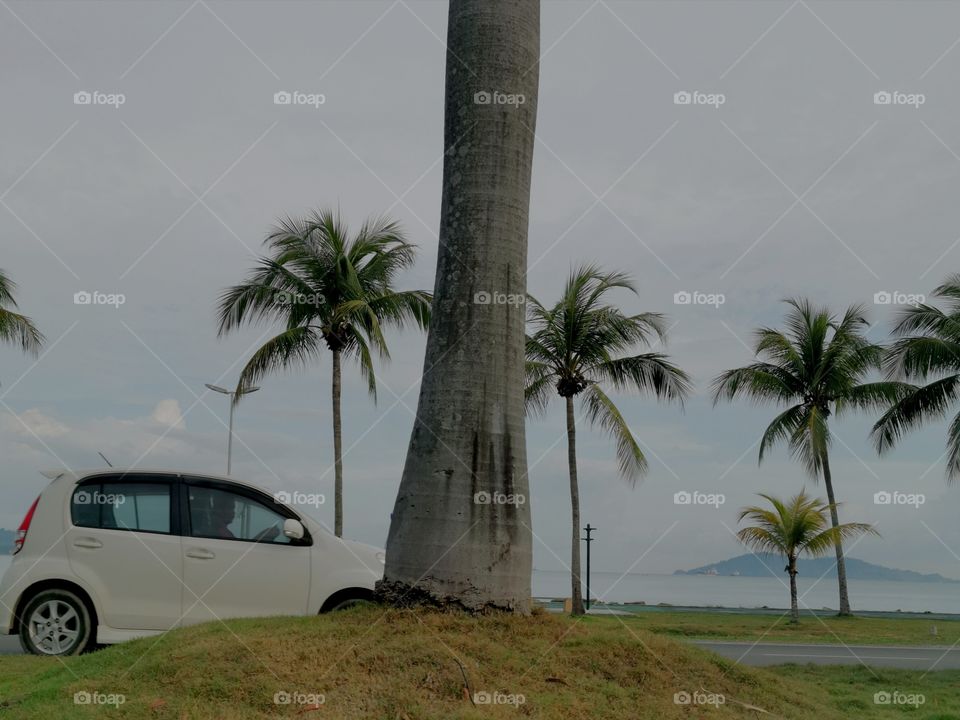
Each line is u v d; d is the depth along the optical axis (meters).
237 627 6.95
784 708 6.93
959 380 24.33
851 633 20.52
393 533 7.15
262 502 9.53
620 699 6.25
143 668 6.14
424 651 6.25
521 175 7.62
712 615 27.95
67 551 8.89
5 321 26.14
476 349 7.20
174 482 9.39
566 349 25.17
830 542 25.06
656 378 25.05
